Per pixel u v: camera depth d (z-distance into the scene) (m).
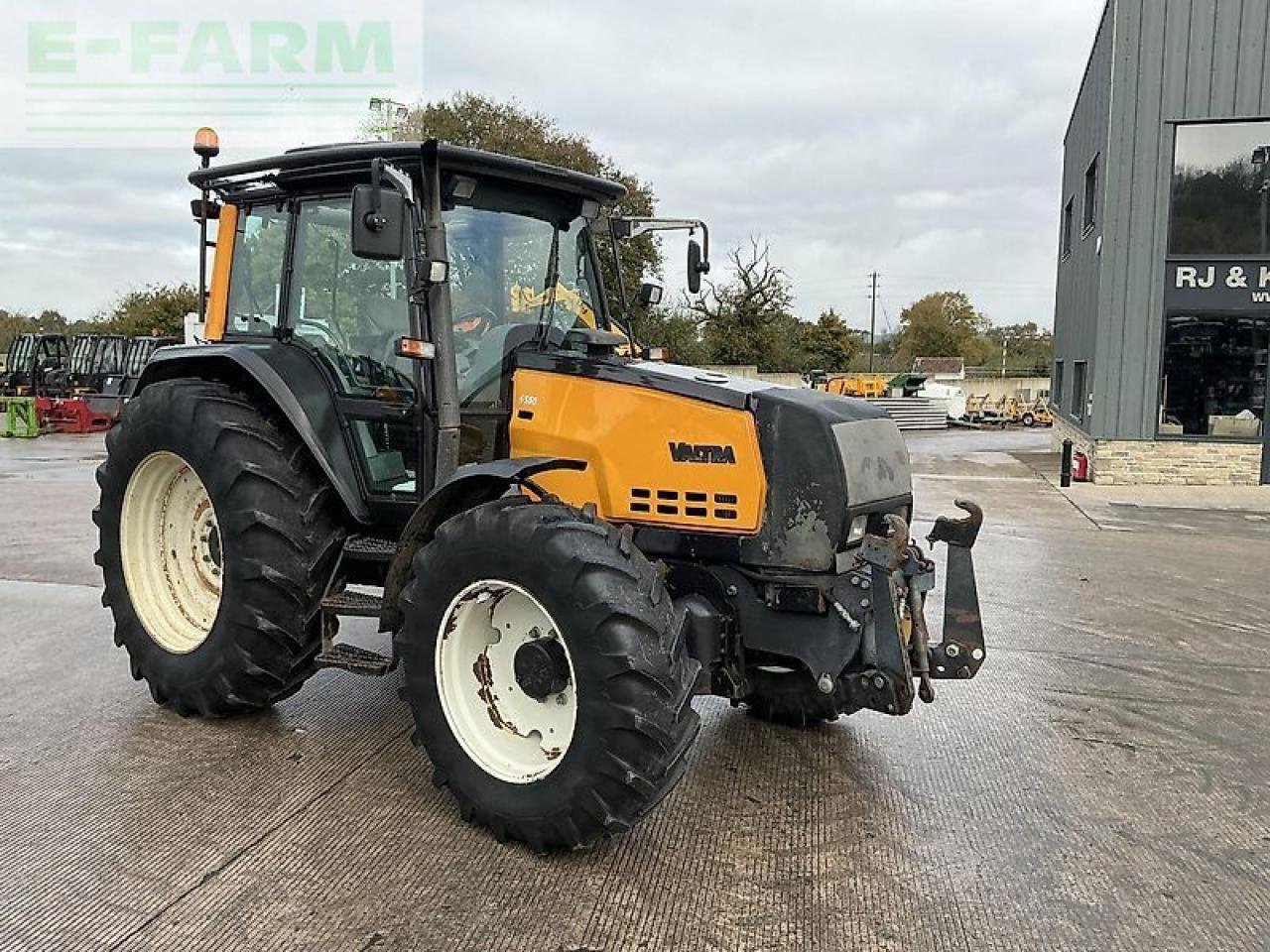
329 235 4.33
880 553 3.51
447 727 3.46
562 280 4.47
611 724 3.05
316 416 4.25
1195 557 8.92
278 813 3.57
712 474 3.72
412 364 4.09
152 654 4.51
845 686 3.70
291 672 4.25
